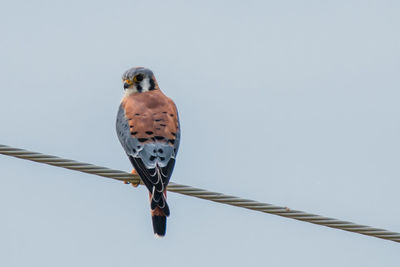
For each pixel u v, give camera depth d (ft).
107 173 36.73
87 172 35.29
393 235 32.65
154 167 38.73
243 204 33.63
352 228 32.78
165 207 37.06
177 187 34.99
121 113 42.63
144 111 41.42
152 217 37.14
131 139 40.27
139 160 39.32
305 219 33.04
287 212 33.06
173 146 40.19
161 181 38.22
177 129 41.65
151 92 44.52
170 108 42.39
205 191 34.37
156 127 40.37
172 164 39.70
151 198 37.45
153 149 39.37
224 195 34.06
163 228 36.99
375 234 32.73
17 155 33.47
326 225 32.94
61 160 34.24
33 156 33.63
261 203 33.37
